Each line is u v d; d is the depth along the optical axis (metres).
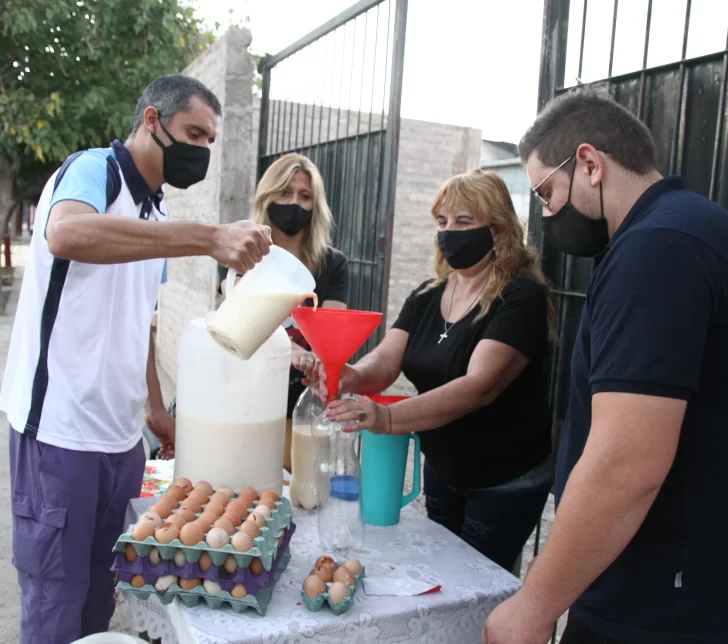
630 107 2.00
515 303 1.87
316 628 1.21
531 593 1.11
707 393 1.07
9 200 10.27
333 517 1.53
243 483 1.65
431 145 6.98
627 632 1.13
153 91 1.84
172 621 1.36
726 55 1.71
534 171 1.29
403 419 1.65
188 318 5.79
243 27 4.74
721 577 1.09
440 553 1.56
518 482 1.97
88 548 1.82
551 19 2.21
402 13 3.08
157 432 2.26
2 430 4.89
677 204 1.09
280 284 1.45
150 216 1.92
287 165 2.59
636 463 0.99
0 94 9.02
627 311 1.01
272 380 1.66
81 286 1.72
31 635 1.79
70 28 8.94
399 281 6.99
